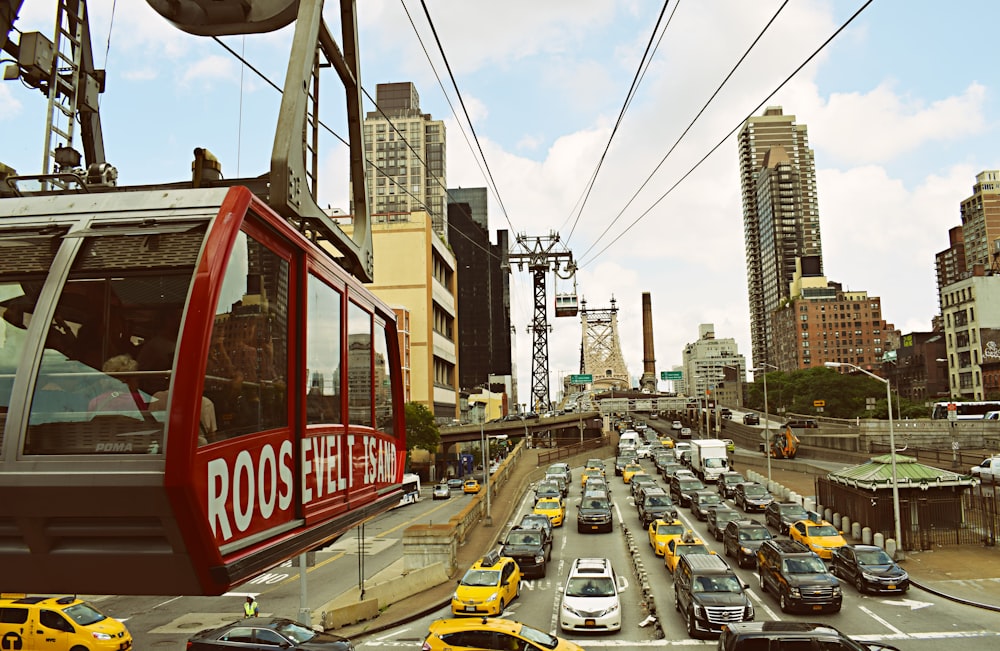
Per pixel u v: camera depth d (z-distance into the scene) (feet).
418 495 224.94
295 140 23.52
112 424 14.92
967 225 636.07
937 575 87.56
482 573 79.10
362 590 81.05
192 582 15.64
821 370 446.60
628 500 174.81
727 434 372.79
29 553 15.28
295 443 20.83
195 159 23.73
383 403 34.45
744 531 100.89
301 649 53.78
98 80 29.60
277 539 18.94
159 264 15.92
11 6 25.99
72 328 15.69
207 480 15.25
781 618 70.64
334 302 25.84
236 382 16.92
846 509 119.03
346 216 204.95
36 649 62.85
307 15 25.04
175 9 28.60
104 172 24.29
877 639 62.95
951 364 393.29
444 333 363.35
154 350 15.40
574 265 155.33
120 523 15.02
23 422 14.97
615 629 67.87
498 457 351.87
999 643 61.16
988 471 163.22
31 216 16.99
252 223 18.08
